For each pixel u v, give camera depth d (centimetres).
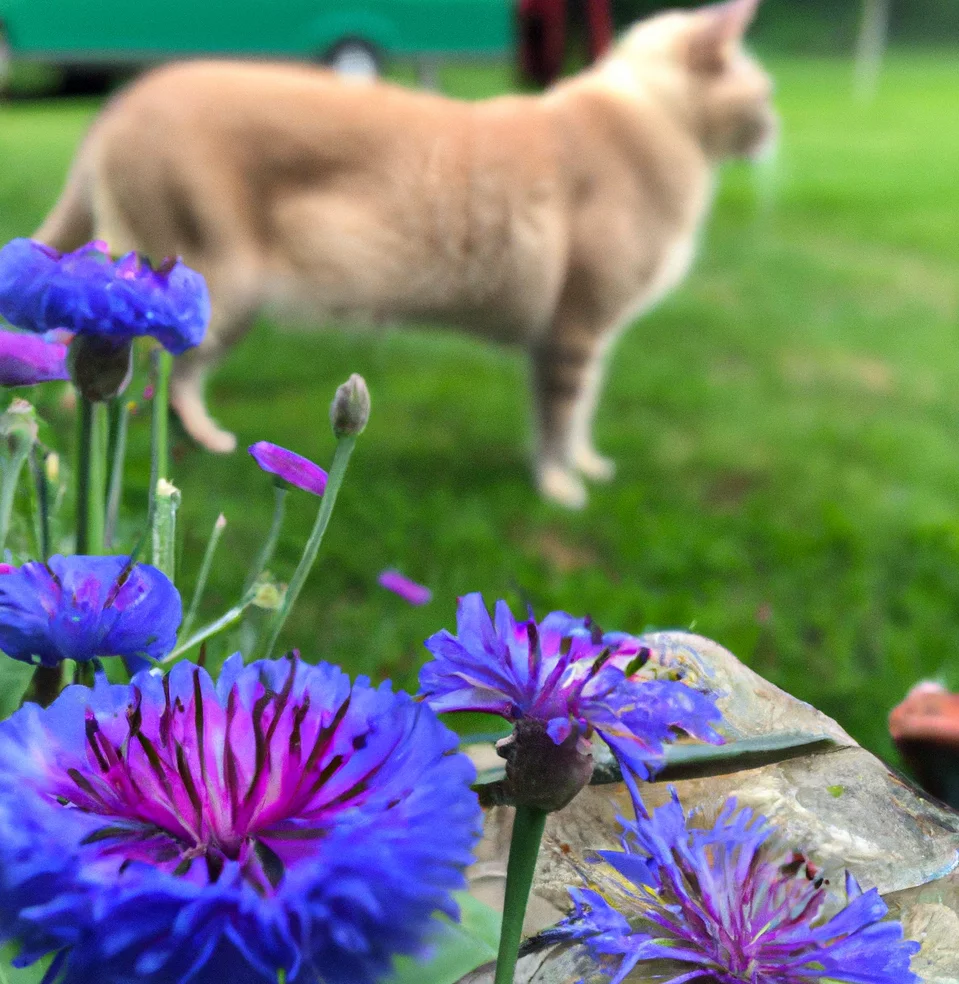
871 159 246
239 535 45
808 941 13
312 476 15
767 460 90
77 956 9
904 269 157
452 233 74
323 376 100
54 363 15
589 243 77
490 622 12
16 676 16
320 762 11
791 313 135
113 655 13
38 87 298
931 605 65
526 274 76
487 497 77
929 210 193
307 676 12
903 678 55
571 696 12
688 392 106
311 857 10
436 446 86
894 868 17
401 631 49
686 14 84
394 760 11
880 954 13
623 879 15
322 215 72
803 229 180
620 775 18
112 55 204
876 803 18
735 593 66
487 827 17
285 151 71
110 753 11
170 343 14
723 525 76
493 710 12
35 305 13
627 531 74
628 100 78
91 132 74
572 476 82
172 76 72
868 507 81
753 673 21
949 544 73
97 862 10
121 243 71
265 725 11
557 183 76
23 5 201
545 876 16
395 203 72
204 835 10
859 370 116
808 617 62
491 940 14
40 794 10
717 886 13
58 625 12
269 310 74
